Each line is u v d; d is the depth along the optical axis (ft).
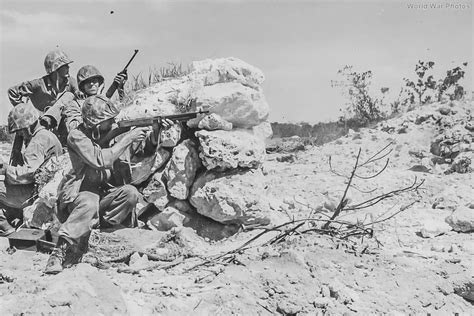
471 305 32.07
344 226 37.83
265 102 38.17
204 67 39.40
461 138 51.42
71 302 25.99
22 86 46.73
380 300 30.22
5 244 36.27
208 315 27.53
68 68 46.52
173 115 35.14
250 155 36.76
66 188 32.68
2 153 63.46
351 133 58.49
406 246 36.60
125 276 30.94
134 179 36.19
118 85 43.65
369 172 48.19
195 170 36.86
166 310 27.22
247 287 29.45
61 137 42.80
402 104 68.28
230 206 35.91
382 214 38.83
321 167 50.44
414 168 49.47
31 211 38.09
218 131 36.65
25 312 25.21
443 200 42.29
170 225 36.78
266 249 33.09
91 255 32.71
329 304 29.12
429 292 31.42
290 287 29.58
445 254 35.45
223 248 35.14
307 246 33.32
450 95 63.57
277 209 40.11
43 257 33.55
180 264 32.68
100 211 33.83
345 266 31.71
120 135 34.83
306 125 79.36
